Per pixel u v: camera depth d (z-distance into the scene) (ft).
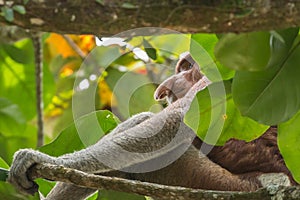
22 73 44.19
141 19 17.21
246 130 24.12
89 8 17.24
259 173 28.45
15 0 17.43
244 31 17.46
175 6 17.11
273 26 17.34
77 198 28.71
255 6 17.10
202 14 17.13
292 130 22.85
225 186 27.91
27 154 24.64
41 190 29.63
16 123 41.34
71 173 21.57
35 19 17.47
